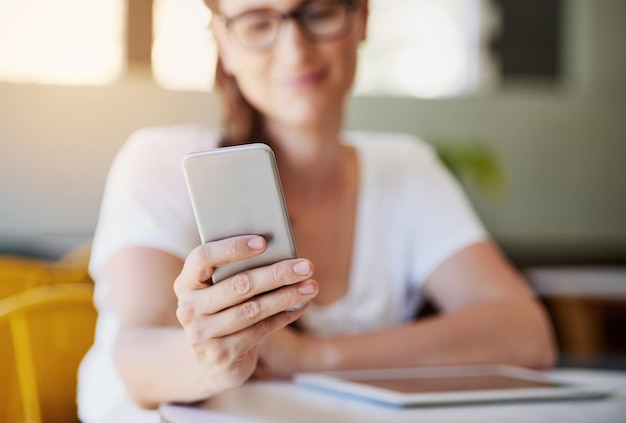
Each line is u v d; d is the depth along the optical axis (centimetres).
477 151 410
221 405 85
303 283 69
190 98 451
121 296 104
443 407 86
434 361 113
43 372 136
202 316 71
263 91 119
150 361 87
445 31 493
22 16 430
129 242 110
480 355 116
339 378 100
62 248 421
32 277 221
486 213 493
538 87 506
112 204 118
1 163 427
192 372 80
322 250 129
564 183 504
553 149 504
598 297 293
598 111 509
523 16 510
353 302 130
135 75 446
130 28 444
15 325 135
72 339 140
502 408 86
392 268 134
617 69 513
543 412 84
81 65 439
